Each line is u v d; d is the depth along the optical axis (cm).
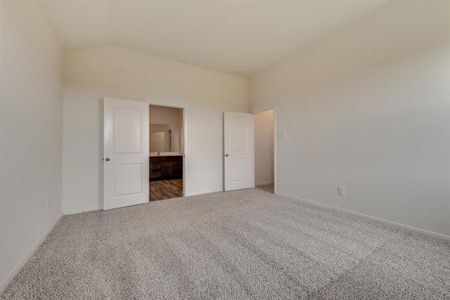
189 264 161
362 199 264
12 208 143
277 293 129
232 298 125
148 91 352
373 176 252
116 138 312
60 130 271
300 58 346
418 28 212
